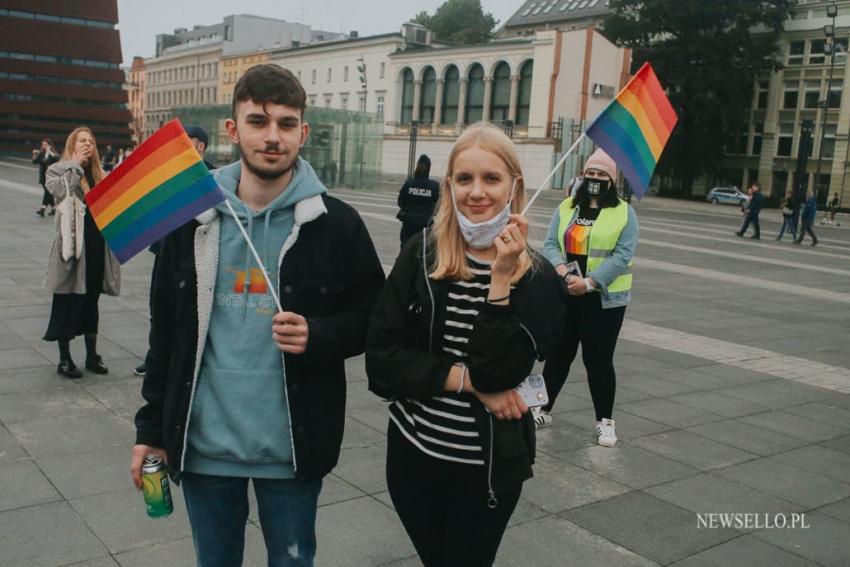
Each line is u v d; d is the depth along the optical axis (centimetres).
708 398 613
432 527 245
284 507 232
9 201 2062
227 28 9031
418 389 224
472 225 221
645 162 315
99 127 6731
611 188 480
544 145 4928
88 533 335
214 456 227
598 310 472
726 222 3303
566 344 499
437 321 230
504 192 225
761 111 5859
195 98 9538
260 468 228
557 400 586
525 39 5162
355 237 235
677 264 1580
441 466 232
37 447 430
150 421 233
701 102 5353
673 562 341
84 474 396
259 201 229
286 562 234
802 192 2520
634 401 593
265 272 218
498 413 224
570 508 391
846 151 5372
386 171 6012
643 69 310
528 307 228
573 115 5097
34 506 358
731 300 1155
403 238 922
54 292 545
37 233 1425
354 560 327
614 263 460
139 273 1038
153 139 223
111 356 627
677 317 980
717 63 5453
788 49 5666
